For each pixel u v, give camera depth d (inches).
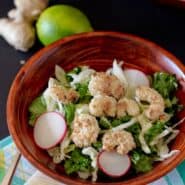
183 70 19.0
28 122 18.5
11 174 17.4
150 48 19.6
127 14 23.8
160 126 18.1
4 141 19.0
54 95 18.3
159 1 23.9
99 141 17.7
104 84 18.4
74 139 17.4
